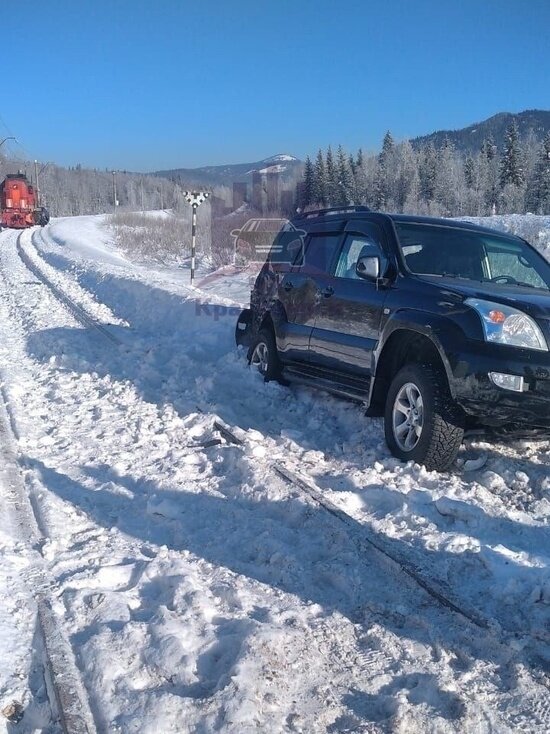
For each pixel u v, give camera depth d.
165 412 6.84
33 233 45.62
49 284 19.52
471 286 5.55
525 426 5.12
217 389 7.58
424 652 3.13
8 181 48.88
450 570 3.79
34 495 4.88
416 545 4.08
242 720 2.60
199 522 4.52
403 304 5.61
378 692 2.88
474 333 4.96
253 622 3.19
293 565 3.86
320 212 7.71
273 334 7.80
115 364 9.01
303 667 2.99
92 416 6.86
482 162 74.62
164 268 23.81
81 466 5.49
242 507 4.71
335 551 4.04
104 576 3.76
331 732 2.63
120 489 5.00
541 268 6.61
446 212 62.34
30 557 4.00
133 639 3.11
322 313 6.67
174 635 3.11
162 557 3.93
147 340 10.78
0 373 8.59
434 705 2.78
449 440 5.09
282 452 5.67
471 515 4.37
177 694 2.80
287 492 4.76
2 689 2.89
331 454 5.74
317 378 6.84
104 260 24.67
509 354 4.83
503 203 64.56
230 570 3.89
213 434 6.12
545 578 3.59
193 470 5.40
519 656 3.02
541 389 4.80
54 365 9.15
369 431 6.24
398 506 4.62
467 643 3.18
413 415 5.36
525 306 5.03
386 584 3.71
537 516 4.60
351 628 3.31
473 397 4.88
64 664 2.96
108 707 2.74
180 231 32.22
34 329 11.91
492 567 3.76
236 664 2.88
